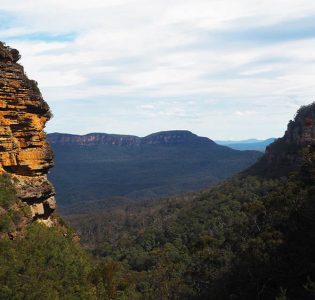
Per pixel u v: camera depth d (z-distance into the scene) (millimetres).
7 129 42531
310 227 47062
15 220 38906
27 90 44469
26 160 44281
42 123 46781
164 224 142375
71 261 41219
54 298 33875
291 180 69688
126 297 47375
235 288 46469
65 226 51844
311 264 39875
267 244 47844
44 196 46344
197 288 60594
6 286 31969
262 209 65438
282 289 38469
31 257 36812
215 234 91750
